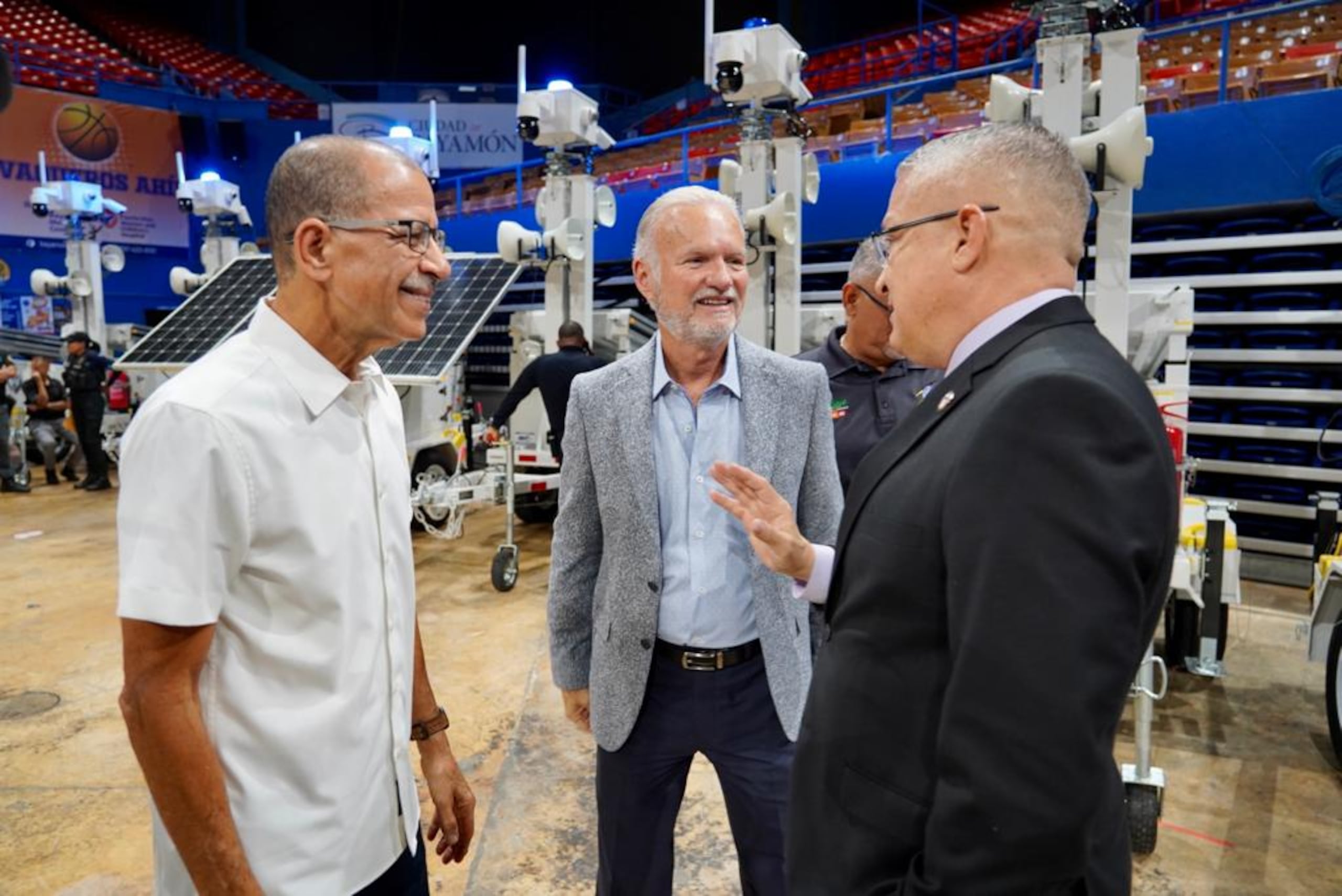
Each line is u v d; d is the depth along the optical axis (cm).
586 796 287
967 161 98
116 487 896
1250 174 576
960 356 101
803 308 461
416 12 1831
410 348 536
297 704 112
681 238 157
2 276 1300
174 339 631
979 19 1438
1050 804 75
